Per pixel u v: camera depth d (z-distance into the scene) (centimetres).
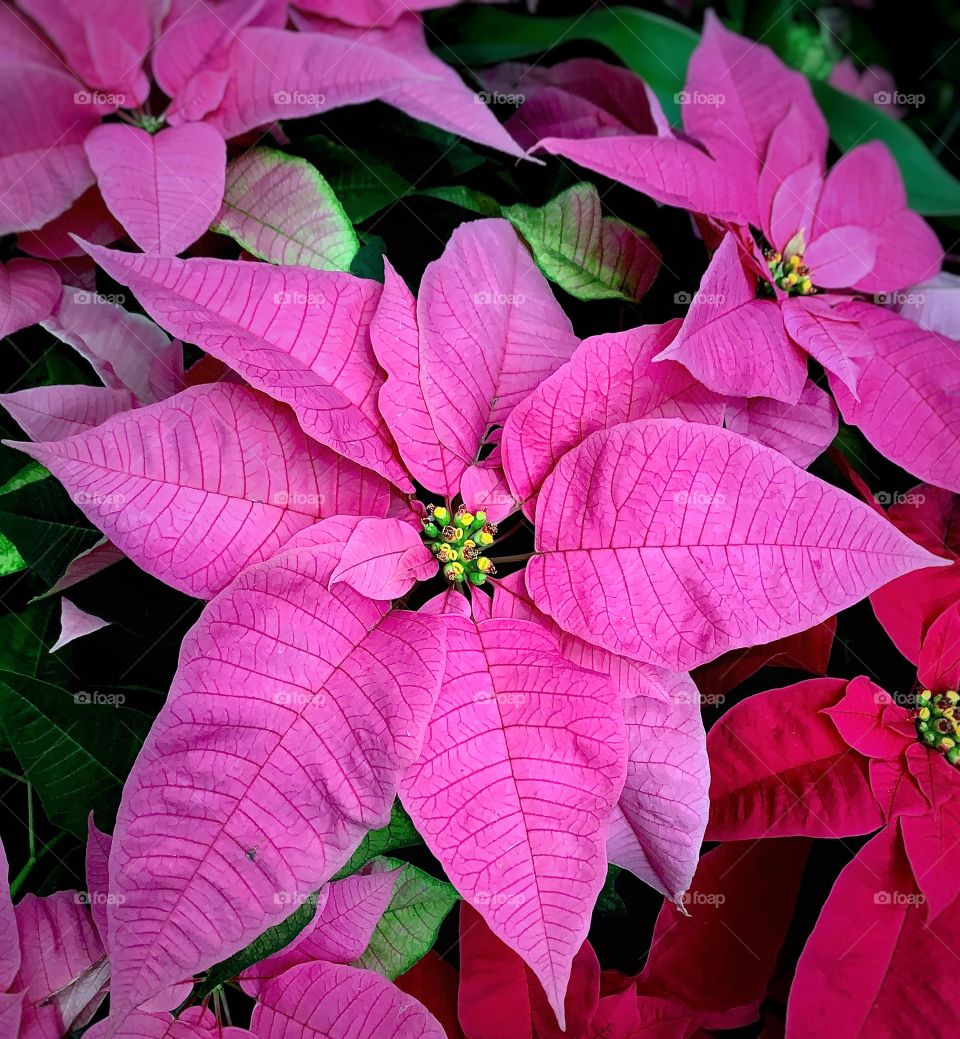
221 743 26
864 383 35
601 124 40
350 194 36
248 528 29
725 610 28
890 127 41
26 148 31
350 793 26
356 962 34
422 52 36
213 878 25
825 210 38
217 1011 32
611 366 31
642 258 36
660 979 35
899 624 36
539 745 28
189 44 32
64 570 32
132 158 31
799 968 32
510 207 35
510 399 33
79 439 27
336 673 27
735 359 32
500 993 34
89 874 31
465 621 30
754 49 39
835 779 34
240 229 33
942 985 31
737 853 35
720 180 36
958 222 42
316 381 29
